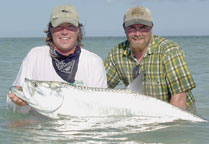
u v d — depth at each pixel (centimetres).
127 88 268
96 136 239
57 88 260
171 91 293
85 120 260
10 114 279
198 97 353
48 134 241
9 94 260
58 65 271
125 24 290
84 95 262
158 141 234
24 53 1009
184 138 237
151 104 266
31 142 231
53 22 265
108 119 261
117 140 235
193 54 877
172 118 265
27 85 257
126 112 263
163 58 291
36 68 273
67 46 269
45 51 276
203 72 509
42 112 260
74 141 232
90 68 275
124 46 305
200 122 265
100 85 277
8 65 618
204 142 234
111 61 310
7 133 243
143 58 296
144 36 288
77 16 271
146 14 286
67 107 260
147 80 297
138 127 253
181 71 289
